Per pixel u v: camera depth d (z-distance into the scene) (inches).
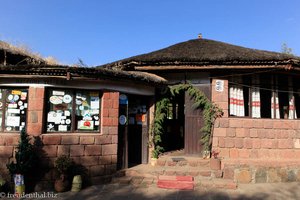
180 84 381.4
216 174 328.8
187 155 378.3
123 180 313.0
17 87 293.9
